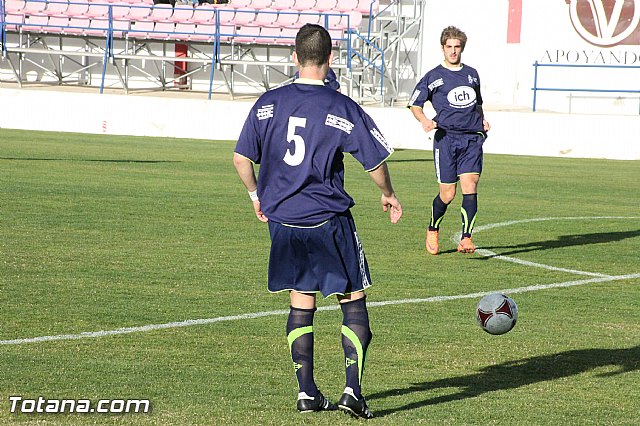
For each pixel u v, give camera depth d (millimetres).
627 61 55469
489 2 58719
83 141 43719
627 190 33969
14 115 48938
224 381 10922
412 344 12867
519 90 58156
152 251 19203
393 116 47688
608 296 16531
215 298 15258
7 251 18516
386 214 26062
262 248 20016
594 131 46062
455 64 20141
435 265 19047
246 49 61219
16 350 11922
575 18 56062
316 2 62125
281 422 9508
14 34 61594
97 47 62000
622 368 11938
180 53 61844
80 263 17656
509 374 11570
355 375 9570
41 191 27172
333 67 55406
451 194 19859
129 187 28984
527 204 29500
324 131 9602
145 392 10406
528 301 15922
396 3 60250
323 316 14391
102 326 13258
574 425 9680
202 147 43656
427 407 10164
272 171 9781
